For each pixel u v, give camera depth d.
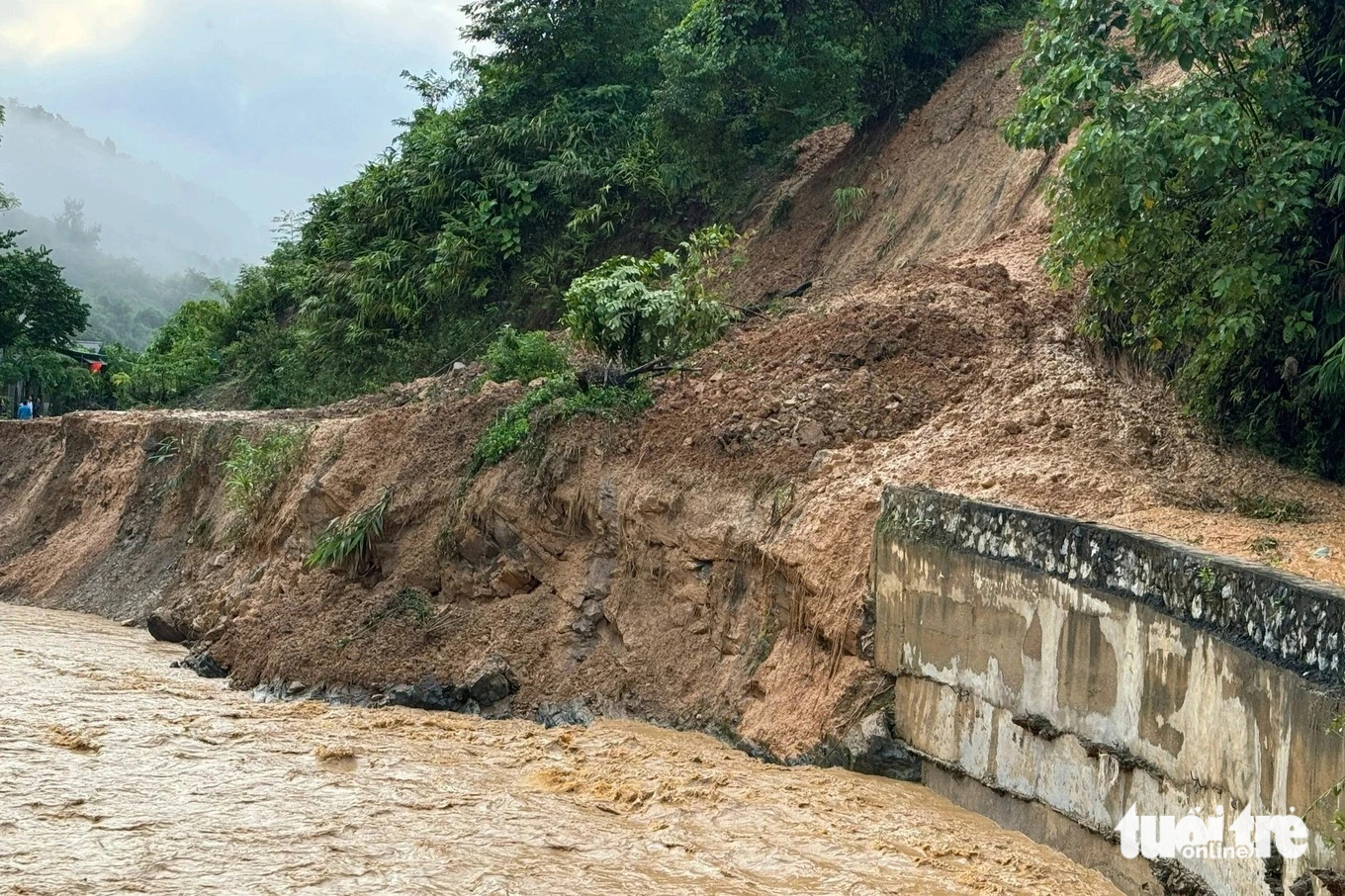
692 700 11.36
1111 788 7.46
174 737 10.55
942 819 8.47
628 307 14.92
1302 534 8.85
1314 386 10.09
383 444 15.99
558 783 9.24
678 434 13.12
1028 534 8.30
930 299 13.95
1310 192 10.16
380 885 6.98
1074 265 11.72
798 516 11.18
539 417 14.15
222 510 19.64
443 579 13.95
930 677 9.23
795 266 20.41
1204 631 6.73
